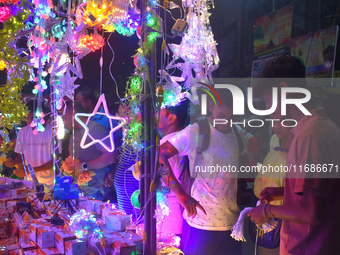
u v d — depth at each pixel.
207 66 2.39
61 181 2.06
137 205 2.13
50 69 2.07
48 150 3.25
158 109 1.66
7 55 1.73
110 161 3.29
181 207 2.41
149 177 1.70
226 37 12.40
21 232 1.97
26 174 3.04
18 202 2.20
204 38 2.31
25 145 3.25
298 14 9.25
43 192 2.46
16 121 1.82
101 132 3.27
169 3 1.95
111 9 1.68
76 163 2.55
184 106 2.47
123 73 5.11
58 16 1.97
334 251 1.44
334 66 6.95
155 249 1.69
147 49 1.64
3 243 2.01
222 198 2.10
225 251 2.12
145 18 1.64
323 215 1.38
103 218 2.07
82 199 2.44
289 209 1.49
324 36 7.20
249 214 1.72
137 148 1.83
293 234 1.55
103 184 3.29
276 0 10.74
